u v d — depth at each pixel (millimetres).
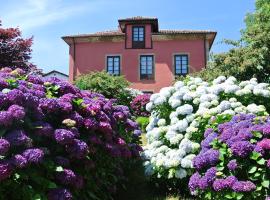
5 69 5746
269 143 4848
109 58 31219
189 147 6336
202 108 6891
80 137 5062
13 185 3879
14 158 3846
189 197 6211
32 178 4023
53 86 5500
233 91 7301
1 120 3973
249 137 5059
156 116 7844
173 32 30641
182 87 7773
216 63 16375
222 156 5094
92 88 19250
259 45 15414
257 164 4891
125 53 31141
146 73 30969
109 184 5652
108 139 5633
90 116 5332
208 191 5043
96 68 31031
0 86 4559
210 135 5574
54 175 4355
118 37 31094
